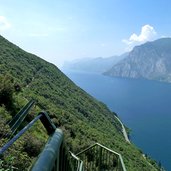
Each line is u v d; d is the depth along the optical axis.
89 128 89.31
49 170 2.06
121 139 136.50
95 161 15.00
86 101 182.25
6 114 25.00
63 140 3.17
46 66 189.50
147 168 92.00
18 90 50.00
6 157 6.39
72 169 4.69
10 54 161.12
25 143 16.53
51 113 59.81
